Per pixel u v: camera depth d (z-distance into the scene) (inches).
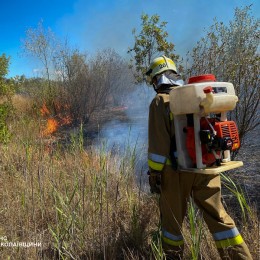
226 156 99.6
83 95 401.4
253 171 173.9
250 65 166.2
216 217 98.3
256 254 101.2
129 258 110.3
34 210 129.3
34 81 479.5
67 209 123.4
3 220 130.3
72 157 187.6
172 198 100.8
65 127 356.2
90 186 141.2
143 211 130.6
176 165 97.9
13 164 179.3
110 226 122.3
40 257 108.7
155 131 99.2
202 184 100.0
